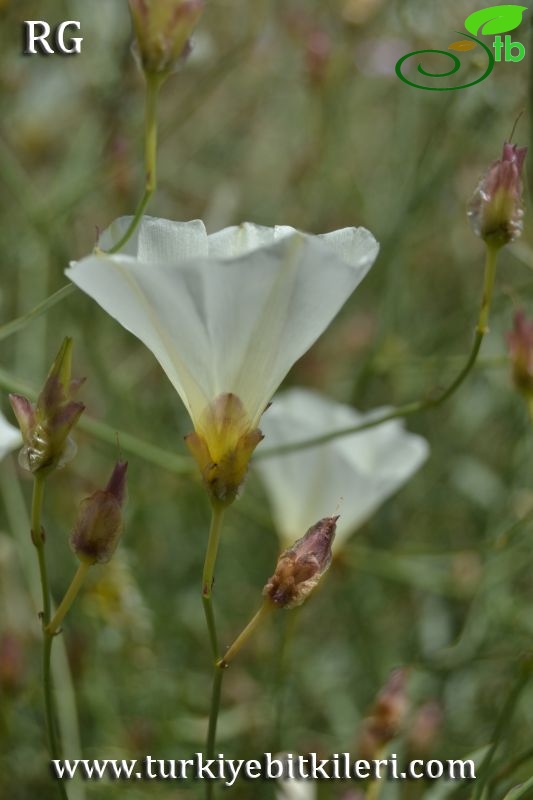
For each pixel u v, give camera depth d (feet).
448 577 1.45
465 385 1.73
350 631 1.59
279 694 1.21
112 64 1.72
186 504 1.61
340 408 1.33
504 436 1.74
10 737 1.27
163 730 1.32
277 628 1.56
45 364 1.66
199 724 1.33
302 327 0.86
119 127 1.68
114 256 0.83
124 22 1.73
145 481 1.58
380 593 1.62
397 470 1.26
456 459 1.69
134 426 1.58
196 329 0.86
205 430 0.89
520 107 1.69
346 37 1.76
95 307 1.69
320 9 1.88
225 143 2.06
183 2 0.97
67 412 0.89
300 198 1.90
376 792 1.06
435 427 1.75
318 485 1.25
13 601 1.46
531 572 1.62
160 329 0.86
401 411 1.13
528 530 1.38
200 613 1.56
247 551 1.63
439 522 1.72
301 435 1.24
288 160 2.09
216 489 0.89
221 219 1.75
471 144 1.74
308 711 1.49
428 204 1.66
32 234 1.59
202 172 1.97
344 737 1.42
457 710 1.39
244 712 1.38
